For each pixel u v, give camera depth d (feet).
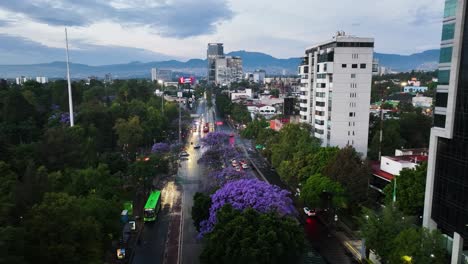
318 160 222.69
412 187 161.58
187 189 273.33
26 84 469.16
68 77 324.60
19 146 215.31
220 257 121.19
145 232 197.16
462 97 127.54
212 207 156.66
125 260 164.35
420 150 262.88
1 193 142.92
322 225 203.10
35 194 139.54
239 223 126.82
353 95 278.87
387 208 144.87
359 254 167.94
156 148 322.34
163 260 165.17
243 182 166.09
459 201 129.29
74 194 176.45
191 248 177.58
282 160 256.93
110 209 157.69
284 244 124.57
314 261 159.02
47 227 110.22
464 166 126.41
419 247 122.93
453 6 131.13
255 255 113.39
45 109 407.03
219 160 281.33
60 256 108.47
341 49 271.90
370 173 207.41
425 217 147.64
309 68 323.16
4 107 308.40
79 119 336.49
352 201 200.44
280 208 147.95
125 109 426.92
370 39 273.75
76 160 222.89
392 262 128.88
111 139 338.13
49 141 214.28
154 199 222.89
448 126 132.98
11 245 98.12
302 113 342.03
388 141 290.56
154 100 558.97
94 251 124.06
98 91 564.71
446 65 135.44
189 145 448.65
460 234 128.47
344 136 282.77
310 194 193.47
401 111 471.21
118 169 255.91
